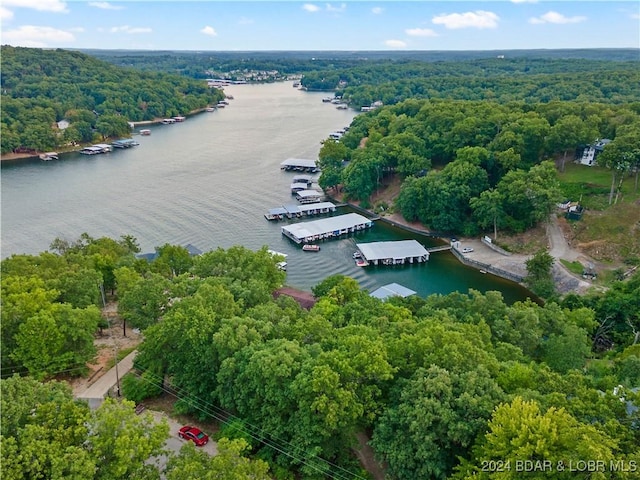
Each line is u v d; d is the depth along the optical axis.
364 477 49.09
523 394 45.75
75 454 39.06
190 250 128.75
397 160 171.88
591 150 153.75
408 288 115.88
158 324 65.81
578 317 83.00
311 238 143.88
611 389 49.03
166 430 44.06
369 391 49.59
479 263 129.12
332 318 71.56
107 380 69.19
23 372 66.69
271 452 52.31
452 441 44.91
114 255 100.56
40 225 148.50
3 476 36.84
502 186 138.25
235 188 190.75
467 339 57.38
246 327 58.50
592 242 125.62
